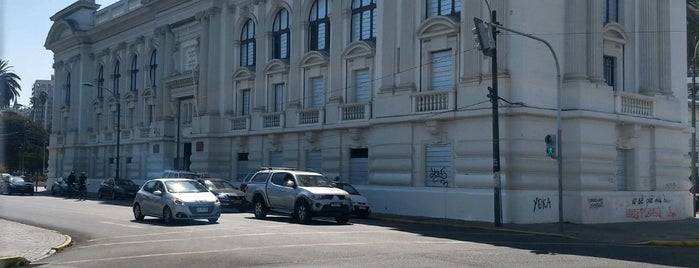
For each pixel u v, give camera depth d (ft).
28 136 315.58
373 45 110.63
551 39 91.86
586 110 89.81
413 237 64.75
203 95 145.48
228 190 105.29
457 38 96.37
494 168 82.12
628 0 103.24
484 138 90.07
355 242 58.44
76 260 49.16
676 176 105.09
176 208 77.15
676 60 108.99
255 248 53.88
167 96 165.27
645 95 100.99
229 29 142.92
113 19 188.65
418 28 101.45
